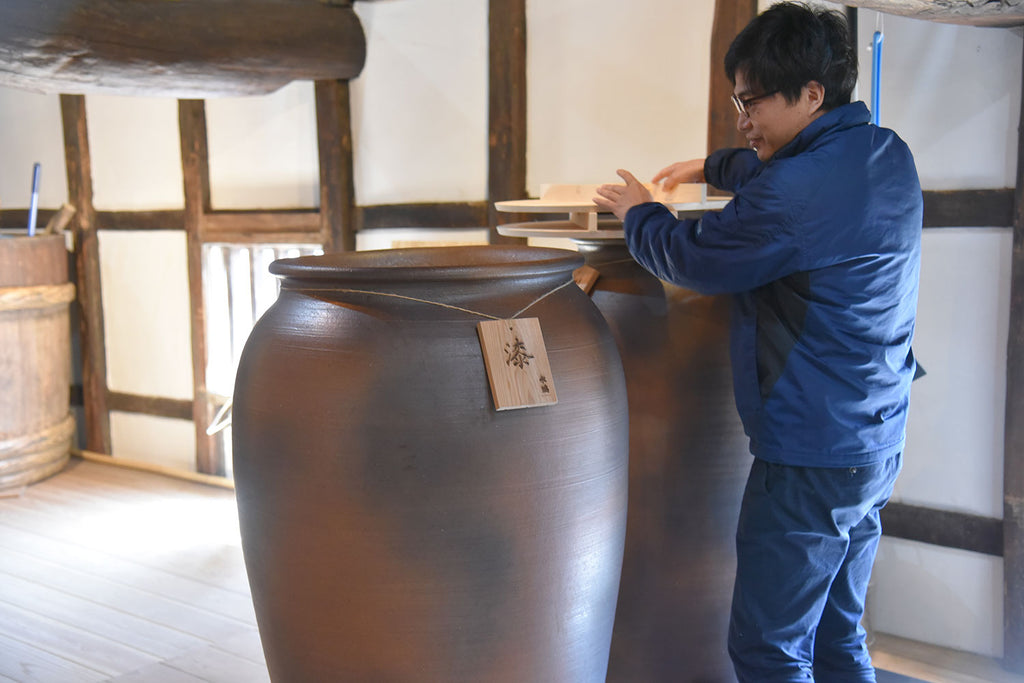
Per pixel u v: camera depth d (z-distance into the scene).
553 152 3.52
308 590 1.65
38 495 4.46
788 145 1.77
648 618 2.14
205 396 4.67
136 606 3.18
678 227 1.80
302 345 1.65
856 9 2.83
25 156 5.32
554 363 1.66
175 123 4.66
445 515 1.56
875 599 2.99
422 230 3.92
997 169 2.68
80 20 3.15
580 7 3.38
